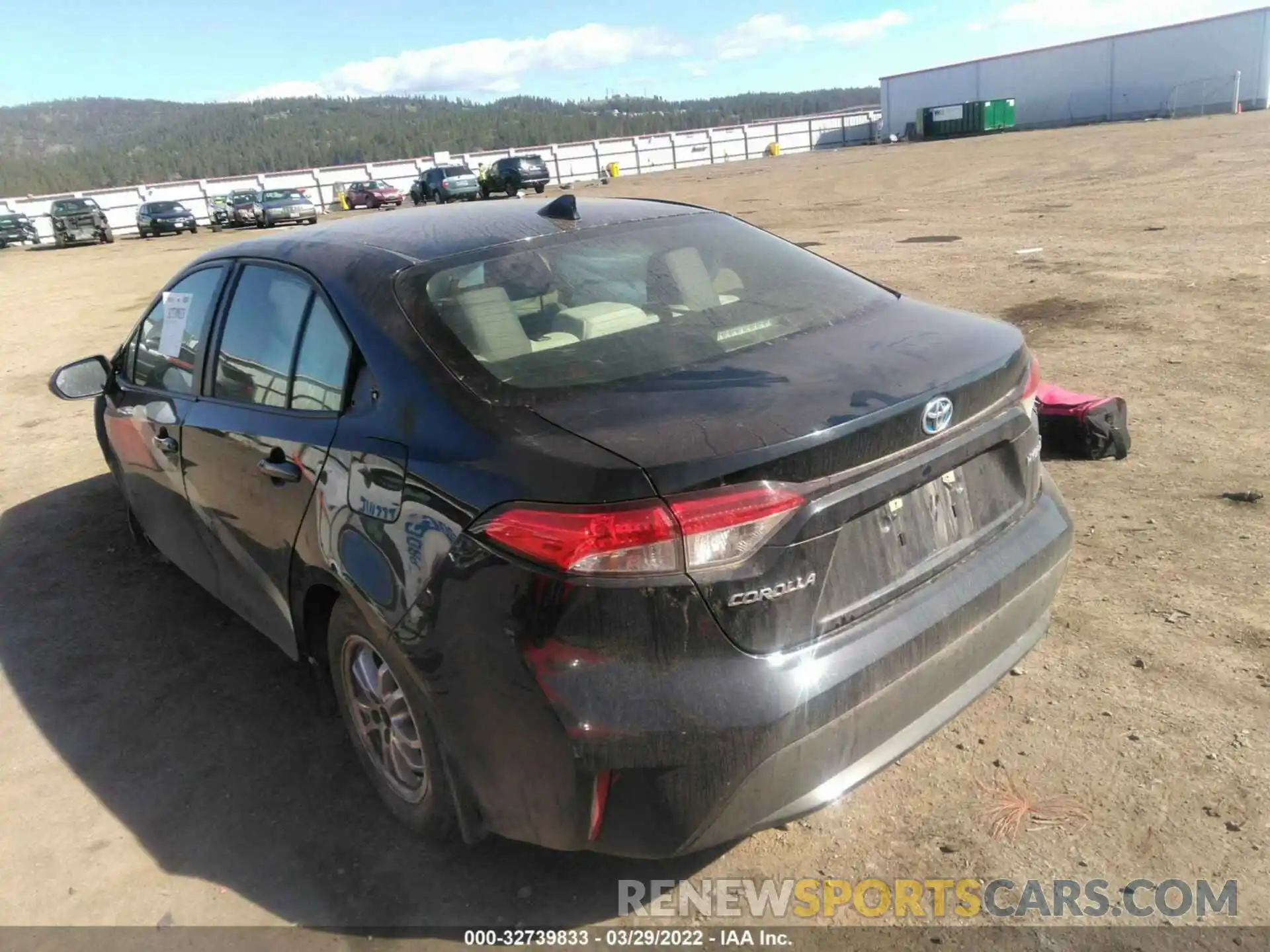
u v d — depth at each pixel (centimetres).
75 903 262
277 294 314
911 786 280
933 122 6188
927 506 241
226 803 299
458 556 217
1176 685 312
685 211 346
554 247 296
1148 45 5584
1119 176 2070
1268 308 775
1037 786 274
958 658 243
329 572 265
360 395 262
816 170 3844
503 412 228
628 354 250
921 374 238
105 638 412
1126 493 461
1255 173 1822
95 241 3725
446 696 225
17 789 316
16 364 1099
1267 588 365
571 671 204
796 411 216
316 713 345
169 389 380
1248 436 518
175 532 400
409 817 274
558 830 217
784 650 211
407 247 293
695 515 198
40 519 559
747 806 212
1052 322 803
